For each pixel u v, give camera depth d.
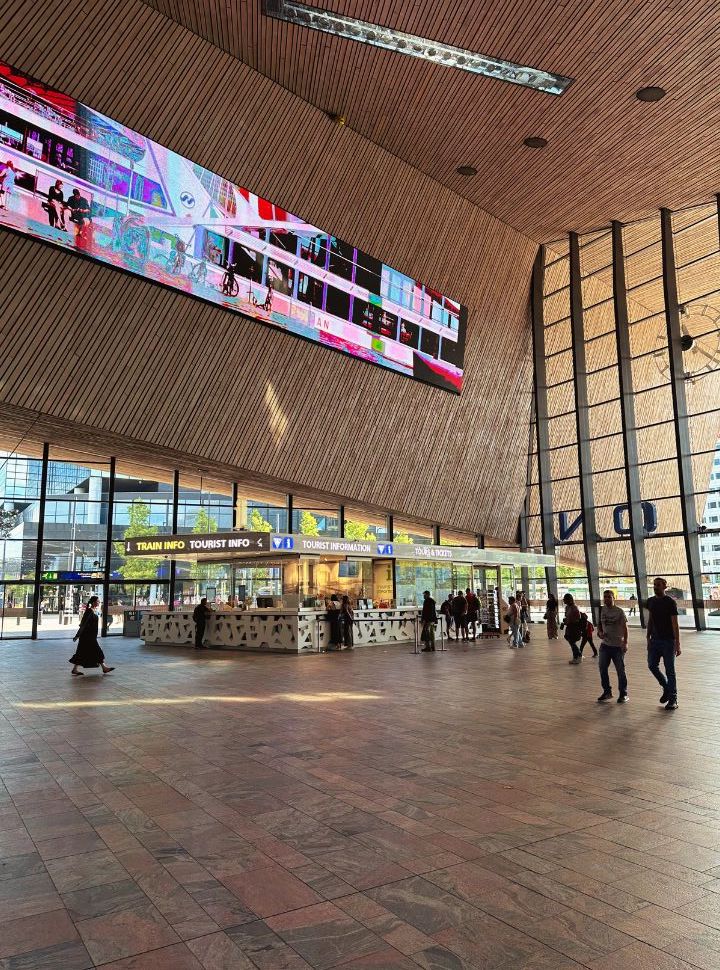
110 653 17.06
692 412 24.08
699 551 22.45
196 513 23.31
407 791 5.06
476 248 23.88
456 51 15.14
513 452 27.22
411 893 3.39
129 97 15.39
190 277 17.05
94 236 15.36
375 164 19.94
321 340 19.94
